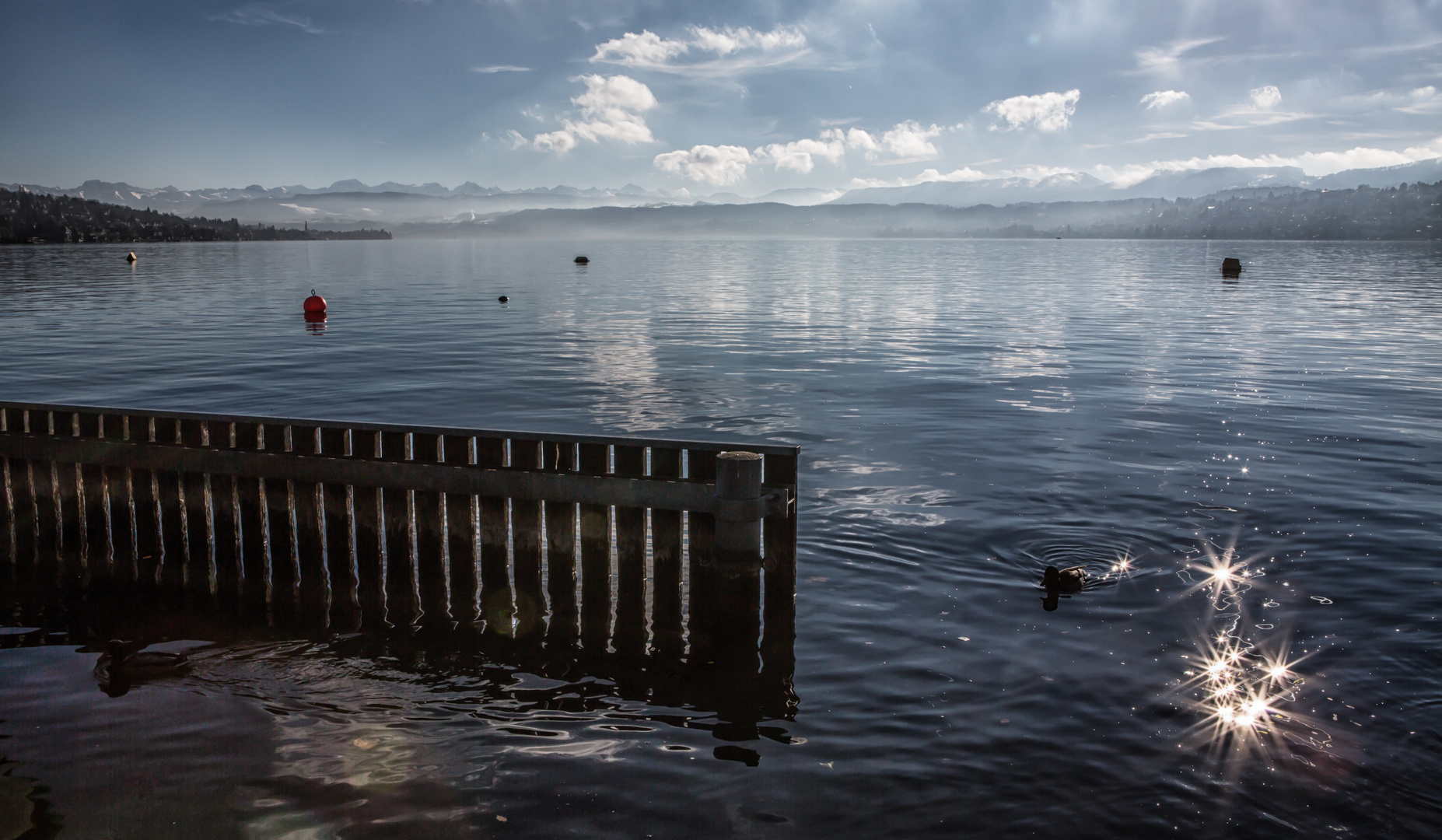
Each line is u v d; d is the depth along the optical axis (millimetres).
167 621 9508
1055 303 50875
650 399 21391
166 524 10797
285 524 10367
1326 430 17516
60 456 10984
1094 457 15562
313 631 9234
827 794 6348
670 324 39312
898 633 8867
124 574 10781
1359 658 8203
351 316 42656
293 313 43875
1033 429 17875
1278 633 8734
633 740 7113
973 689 7754
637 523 9359
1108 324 38438
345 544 10219
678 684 8016
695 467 9320
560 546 9656
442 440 9852
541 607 9766
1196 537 11422
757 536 9055
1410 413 19094
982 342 32312
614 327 37625
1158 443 16578
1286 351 29391
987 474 14414
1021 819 6039
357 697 7891
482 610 9750
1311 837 5836
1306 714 7281
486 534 9805
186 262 116688
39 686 8109
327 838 5973
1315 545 11094
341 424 10094
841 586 10047
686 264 115625
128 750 7047
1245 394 21531
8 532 11461
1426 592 9641
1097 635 8750
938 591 9867
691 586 9344
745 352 29859
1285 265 105688
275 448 10383
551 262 126000
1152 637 8703
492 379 24359
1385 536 11383
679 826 6039
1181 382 23453
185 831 6043
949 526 11922
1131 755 6742
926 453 15930
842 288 65438
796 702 7621
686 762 6773
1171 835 5859
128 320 39938
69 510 11195
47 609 9820
